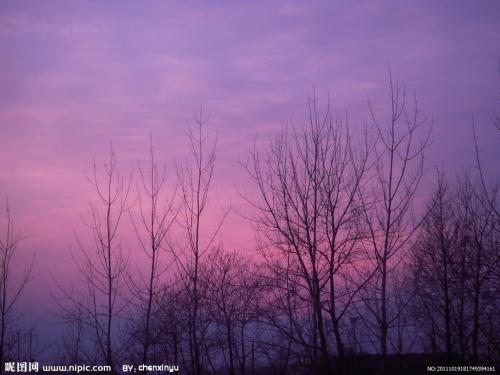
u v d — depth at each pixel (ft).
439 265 63.77
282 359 58.44
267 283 58.70
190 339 59.93
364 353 52.65
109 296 54.80
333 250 53.42
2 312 55.52
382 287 51.24
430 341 61.82
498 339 60.54
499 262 59.47
